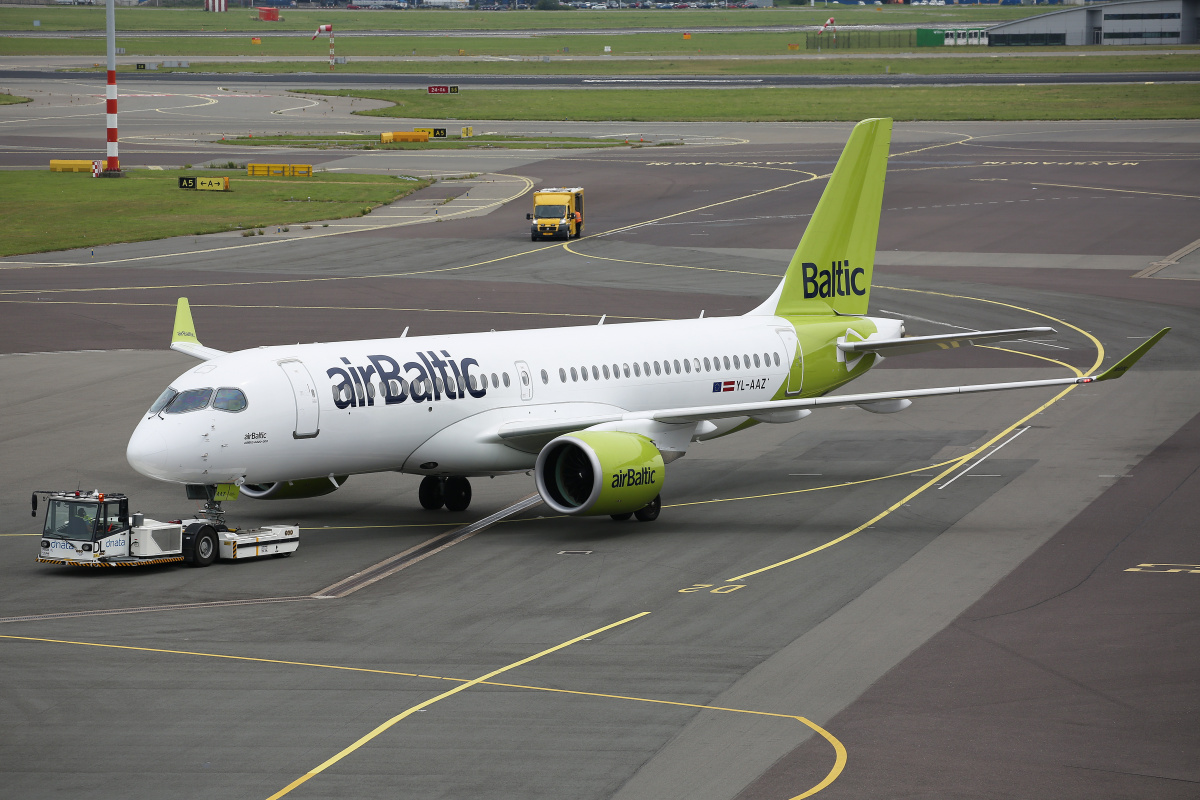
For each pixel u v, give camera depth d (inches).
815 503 5723.4
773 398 6343.5
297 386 5014.8
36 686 3555.6
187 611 4296.3
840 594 4392.2
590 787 2883.9
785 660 3732.8
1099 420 7135.8
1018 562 4726.9
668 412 5428.2
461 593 4475.9
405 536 5319.9
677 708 3361.2
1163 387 7859.3
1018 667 3646.7
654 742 3137.3
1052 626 4003.4
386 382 5201.8
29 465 6378.0
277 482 5167.3
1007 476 6072.8
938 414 7470.5
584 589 4500.5
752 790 2866.6
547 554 4990.2
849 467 6397.6
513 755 3065.9
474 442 5383.9
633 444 5211.6
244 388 4933.6
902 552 4906.5
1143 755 3034.0
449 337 5644.7
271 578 4707.2
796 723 3257.9
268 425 4938.5
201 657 3804.1
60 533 4857.3
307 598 4446.4
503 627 4077.3
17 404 7652.6
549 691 3494.1
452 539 5260.8
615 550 5029.5
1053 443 6683.1
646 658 3762.3
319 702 3420.3
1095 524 5211.6
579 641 3927.2
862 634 3961.6
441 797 2837.1
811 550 4968.0
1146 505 5467.5
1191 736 3142.2
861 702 3398.1
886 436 7017.7
